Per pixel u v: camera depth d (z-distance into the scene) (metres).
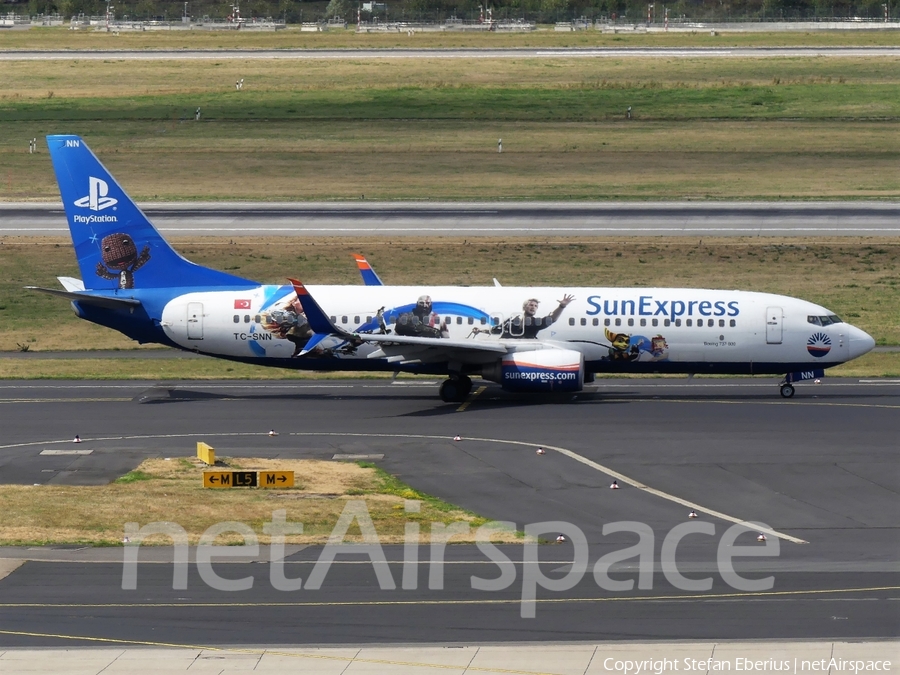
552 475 167.50
